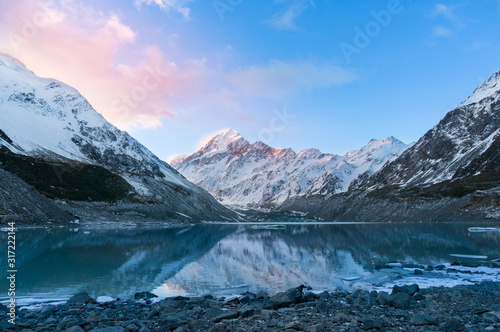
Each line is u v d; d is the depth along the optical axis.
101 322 15.81
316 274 34.34
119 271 34.97
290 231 127.25
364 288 27.19
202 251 55.41
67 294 24.92
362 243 69.88
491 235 84.44
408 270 35.81
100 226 116.81
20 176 141.12
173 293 25.66
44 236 70.50
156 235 90.50
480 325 13.59
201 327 14.48
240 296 23.14
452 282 28.33
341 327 13.54
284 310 17.44
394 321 14.80
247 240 80.88
